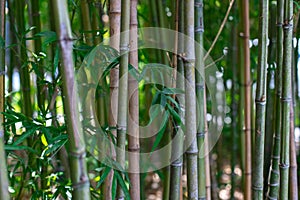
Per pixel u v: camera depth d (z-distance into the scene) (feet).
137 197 3.52
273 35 4.55
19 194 4.45
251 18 6.74
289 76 3.75
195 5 3.64
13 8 5.50
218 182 7.66
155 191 8.87
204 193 3.74
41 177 4.17
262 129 3.76
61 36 2.27
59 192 3.79
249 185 5.51
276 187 4.14
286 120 3.84
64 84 2.34
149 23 5.64
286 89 3.78
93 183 5.90
